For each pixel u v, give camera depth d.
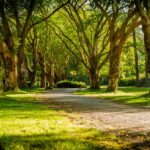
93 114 17.91
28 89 49.12
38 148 9.14
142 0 27.67
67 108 21.23
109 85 41.50
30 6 38.12
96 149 9.19
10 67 38.69
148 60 29.44
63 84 73.00
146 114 17.89
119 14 40.69
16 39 44.53
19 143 9.59
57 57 82.25
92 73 49.16
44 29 59.72
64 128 12.40
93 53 49.03
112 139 10.66
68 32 58.19
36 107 20.89
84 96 35.16
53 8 51.81
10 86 38.97
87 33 56.25
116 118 16.14
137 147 9.69
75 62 86.44
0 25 41.31
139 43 52.78
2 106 20.98
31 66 73.94
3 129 11.99
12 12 40.47
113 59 41.06
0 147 9.21
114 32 40.44
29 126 12.73
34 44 59.53
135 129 12.69
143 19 28.39
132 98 28.81
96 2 38.59
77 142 9.81
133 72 87.38
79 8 48.22
